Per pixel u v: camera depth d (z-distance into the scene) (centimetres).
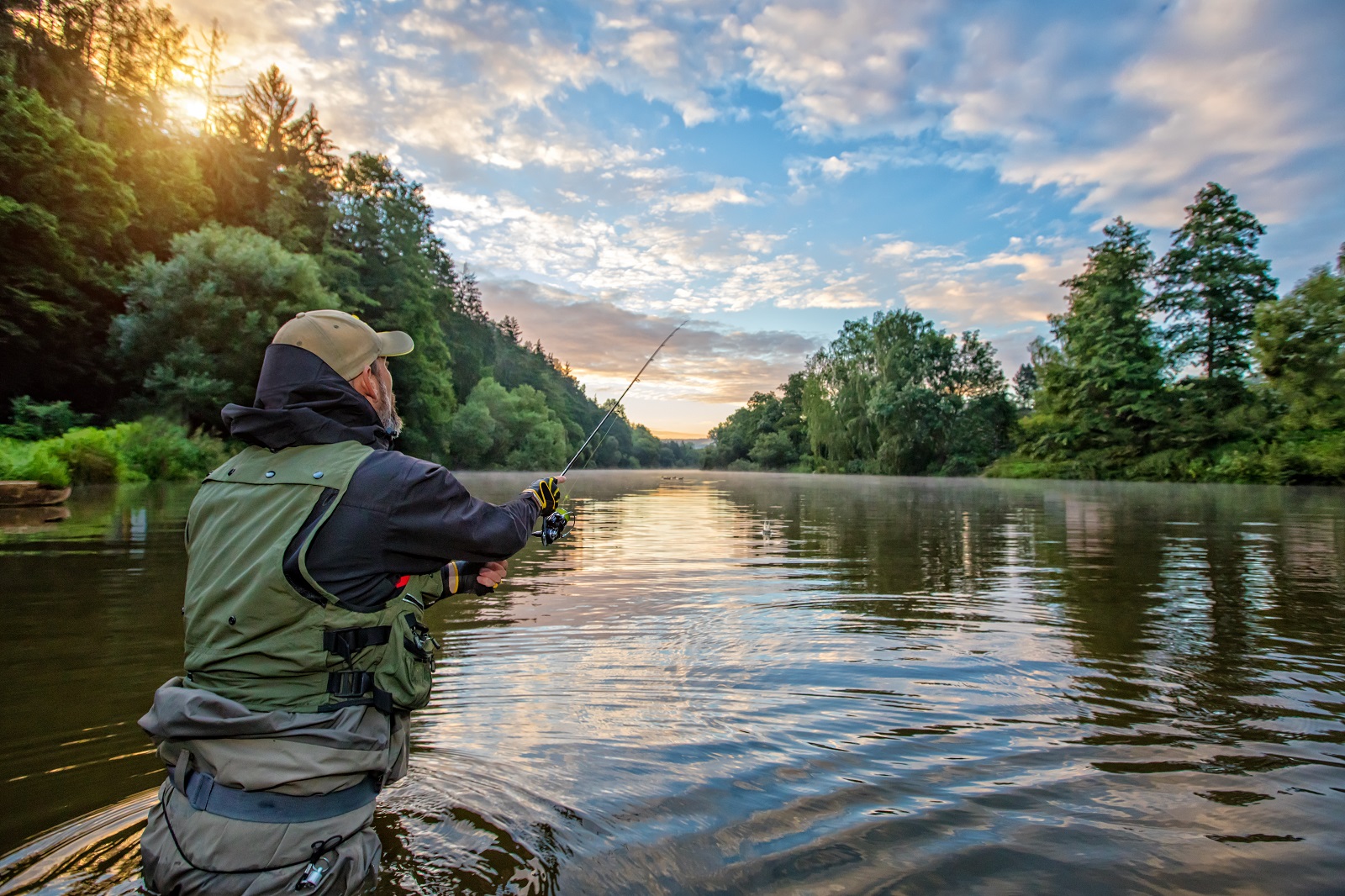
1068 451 3478
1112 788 163
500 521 145
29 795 160
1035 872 128
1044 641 301
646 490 2039
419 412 3734
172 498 1103
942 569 506
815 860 132
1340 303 2377
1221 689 236
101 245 2169
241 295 2217
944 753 184
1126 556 569
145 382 1997
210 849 115
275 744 120
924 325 4953
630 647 291
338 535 128
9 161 1836
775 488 2256
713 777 169
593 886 124
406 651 135
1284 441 2564
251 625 124
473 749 185
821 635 313
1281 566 514
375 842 130
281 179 3269
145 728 122
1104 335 3278
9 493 899
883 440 5003
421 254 3909
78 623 326
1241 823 147
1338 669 261
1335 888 123
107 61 2505
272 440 138
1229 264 3091
